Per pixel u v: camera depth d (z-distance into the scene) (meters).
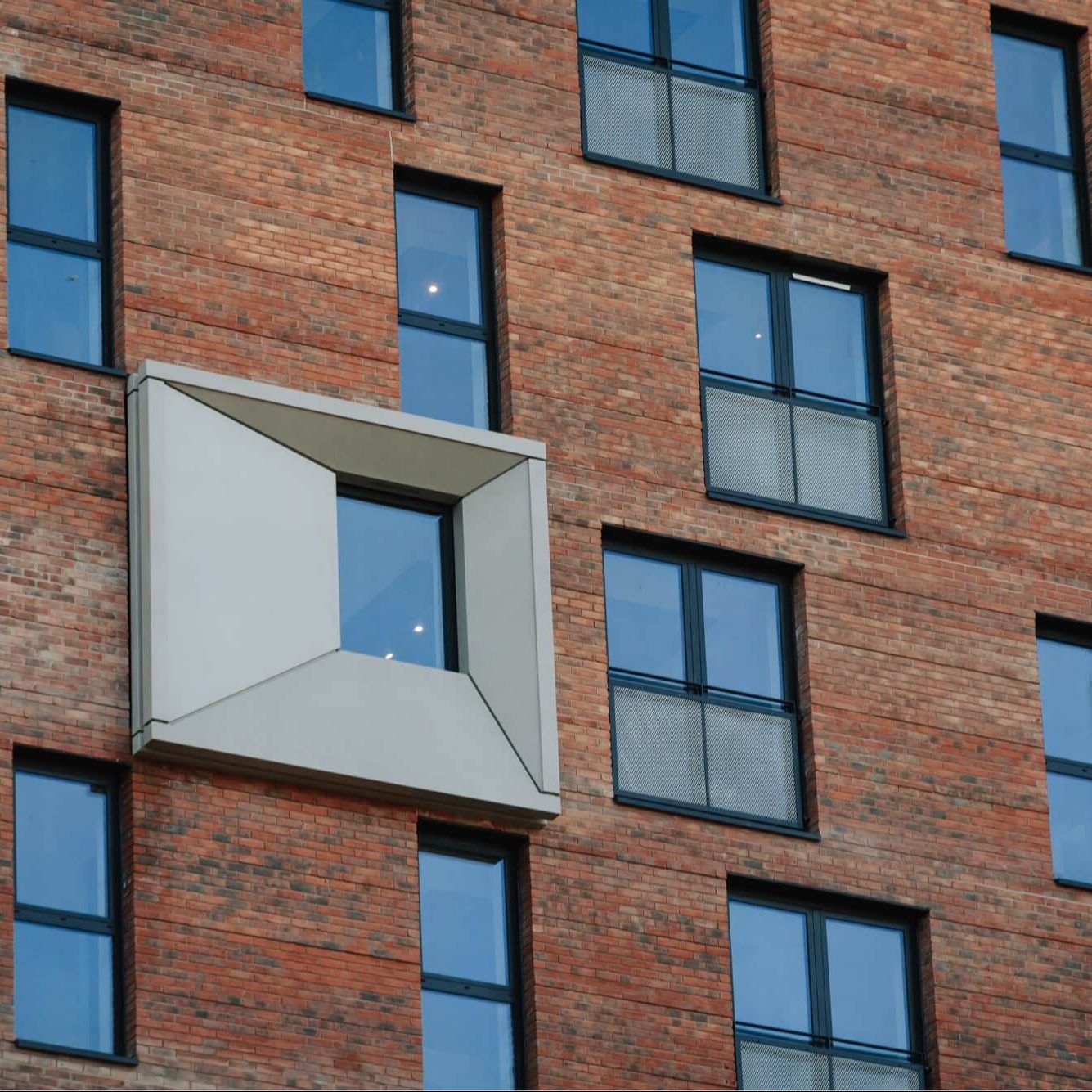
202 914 74.81
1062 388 88.44
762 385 85.81
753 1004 80.06
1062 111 92.75
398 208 83.75
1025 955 82.38
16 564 75.88
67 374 77.94
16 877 74.19
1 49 80.00
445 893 78.25
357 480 80.44
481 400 82.88
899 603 84.50
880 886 81.62
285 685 77.25
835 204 87.62
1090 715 86.62
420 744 77.94
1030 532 86.56
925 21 90.69
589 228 84.56
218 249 80.38
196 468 77.75
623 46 87.62
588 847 79.12
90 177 80.62
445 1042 76.88
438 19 85.00
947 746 83.62
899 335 87.12
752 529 83.69
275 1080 74.12
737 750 82.12
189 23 82.12
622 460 82.88
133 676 76.12
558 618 80.81
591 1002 77.69
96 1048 73.50
